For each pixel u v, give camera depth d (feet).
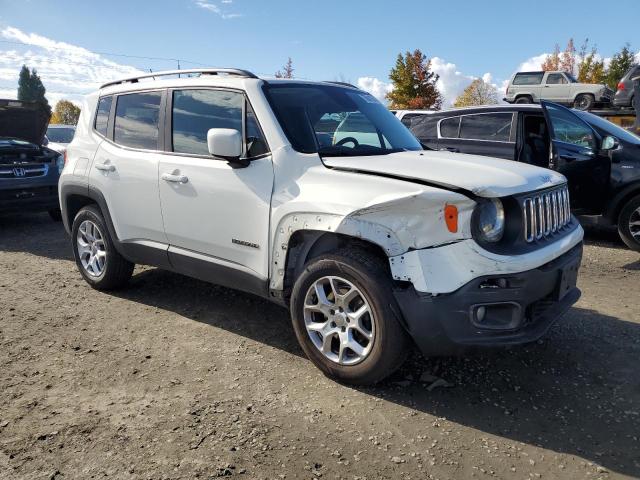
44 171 26.37
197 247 13.32
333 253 10.69
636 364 12.07
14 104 28.17
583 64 113.39
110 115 15.84
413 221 9.76
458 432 9.49
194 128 13.48
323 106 13.21
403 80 102.17
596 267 20.40
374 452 8.89
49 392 10.67
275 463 8.57
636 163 22.20
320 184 10.95
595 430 9.57
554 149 22.85
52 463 8.50
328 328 11.04
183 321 14.43
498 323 9.89
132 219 14.71
